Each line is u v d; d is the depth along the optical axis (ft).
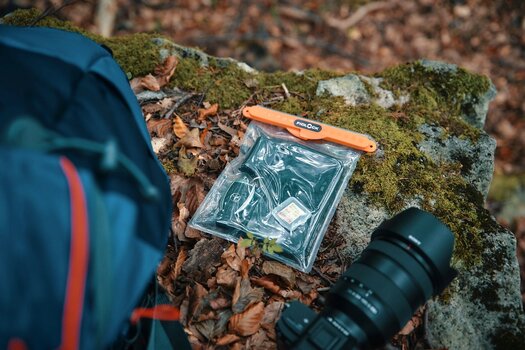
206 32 4.34
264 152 1.91
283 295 1.69
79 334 0.98
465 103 2.32
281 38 4.37
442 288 1.48
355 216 1.86
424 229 1.44
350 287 1.41
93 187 1.00
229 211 1.78
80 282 0.96
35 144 0.99
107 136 1.12
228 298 1.67
